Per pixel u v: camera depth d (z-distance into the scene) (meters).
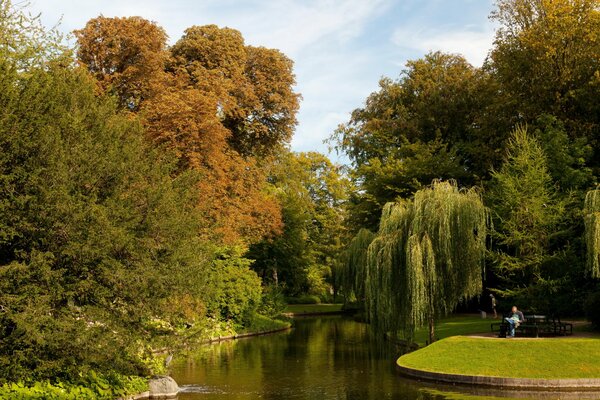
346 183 83.12
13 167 16.41
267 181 73.12
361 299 42.47
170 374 24.44
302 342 38.06
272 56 47.62
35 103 16.84
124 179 18.41
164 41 37.09
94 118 18.83
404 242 28.03
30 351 16.05
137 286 17.52
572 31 39.41
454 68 50.75
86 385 18.44
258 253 66.50
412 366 24.52
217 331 40.59
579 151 37.41
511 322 26.81
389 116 51.91
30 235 16.39
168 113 32.62
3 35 18.80
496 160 42.84
